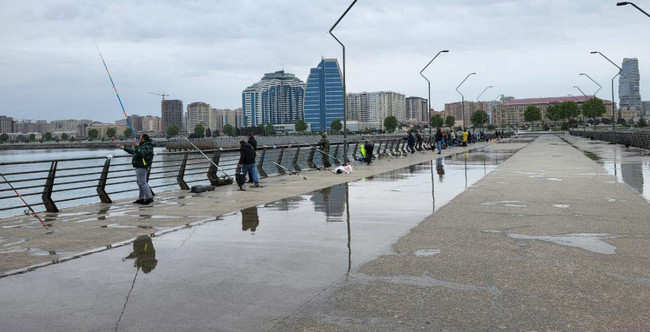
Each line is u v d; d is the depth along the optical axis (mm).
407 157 35594
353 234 8422
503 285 5438
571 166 22734
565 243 7434
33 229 9453
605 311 4609
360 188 15875
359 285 5504
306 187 16672
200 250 7367
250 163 16828
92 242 8094
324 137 26844
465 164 26344
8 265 6590
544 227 8711
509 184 15859
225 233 8703
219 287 5500
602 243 7395
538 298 4996
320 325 4355
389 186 16250
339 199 13211
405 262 6484
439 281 5617
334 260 6648
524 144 59812
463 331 4184
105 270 6289
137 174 13000
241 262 6605
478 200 12352
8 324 4449
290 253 7086
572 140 73750
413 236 8164
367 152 28984
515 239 7781
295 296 5156
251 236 8391
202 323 4438
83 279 5887
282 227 9203
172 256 7004
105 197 13430
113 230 9203
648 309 4652
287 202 12875
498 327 4258
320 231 8750
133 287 5543
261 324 4398
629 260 6395
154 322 4473
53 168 12094
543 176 18281
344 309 4750
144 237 8461
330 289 5375
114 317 4609
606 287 5312
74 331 4281
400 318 4496
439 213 10508
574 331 4156
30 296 5250
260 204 12594
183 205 12711
